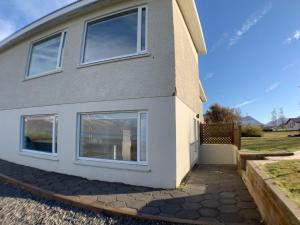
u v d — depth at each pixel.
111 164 7.14
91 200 5.44
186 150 8.39
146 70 6.93
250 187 5.80
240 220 4.35
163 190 6.26
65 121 8.29
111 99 7.33
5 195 6.09
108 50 7.80
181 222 4.31
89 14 8.26
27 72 10.40
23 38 10.61
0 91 11.77
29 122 10.09
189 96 9.66
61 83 8.61
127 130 7.18
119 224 4.39
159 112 6.64
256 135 26.28
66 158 8.12
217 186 6.73
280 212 3.20
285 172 4.84
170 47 6.76
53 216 4.76
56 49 9.34
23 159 9.85
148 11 7.17
